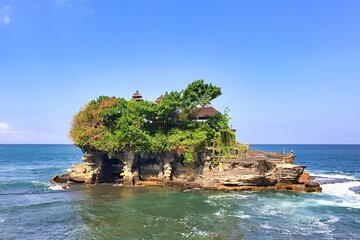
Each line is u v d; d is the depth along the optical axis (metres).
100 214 39.84
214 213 40.09
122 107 67.25
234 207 43.25
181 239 30.84
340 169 108.25
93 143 63.22
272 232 32.94
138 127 63.06
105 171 69.44
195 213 40.12
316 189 55.00
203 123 67.81
